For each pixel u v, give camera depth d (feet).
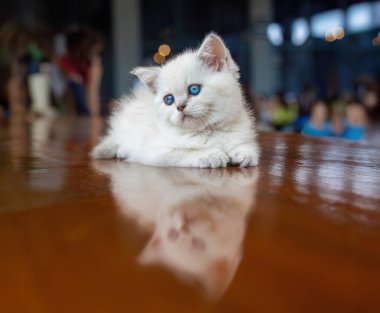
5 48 6.92
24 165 1.71
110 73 12.98
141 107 1.88
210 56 1.65
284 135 3.06
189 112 1.57
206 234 0.77
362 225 0.82
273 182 1.26
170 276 0.59
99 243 0.73
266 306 0.50
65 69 5.99
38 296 0.53
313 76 15.01
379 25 15.42
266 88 14.08
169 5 13.71
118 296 0.53
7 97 7.14
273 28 14.20
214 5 14.12
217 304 0.50
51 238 0.76
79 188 1.20
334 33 15.14
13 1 11.84
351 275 0.59
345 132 5.26
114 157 1.93
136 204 1.00
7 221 0.88
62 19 12.64
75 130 3.79
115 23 12.82
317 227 0.81
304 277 0.58
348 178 1.32
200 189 1.16
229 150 1.61
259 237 0.75
